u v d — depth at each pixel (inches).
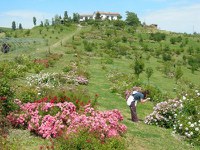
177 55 3521.2
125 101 915.4
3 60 1501.0
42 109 530.0
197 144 569.6
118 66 2167.8
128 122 642.8
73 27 5354.3
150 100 997.2
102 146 411.5
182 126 610.9
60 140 420.5
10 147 400.8
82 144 406.0
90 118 484.1
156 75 2041.1
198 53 3772.1
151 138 556.1
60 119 511.8
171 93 1326.3
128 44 3907.5
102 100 872.3
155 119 665.6
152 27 6245.1
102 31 4773.6
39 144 448.8
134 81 1206.3
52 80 991.0
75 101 611.5
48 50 2637.8
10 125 497.7
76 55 2459.4
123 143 445.7
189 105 674.8
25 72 1248.8
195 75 2532.0
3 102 514.0
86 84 1153.4
